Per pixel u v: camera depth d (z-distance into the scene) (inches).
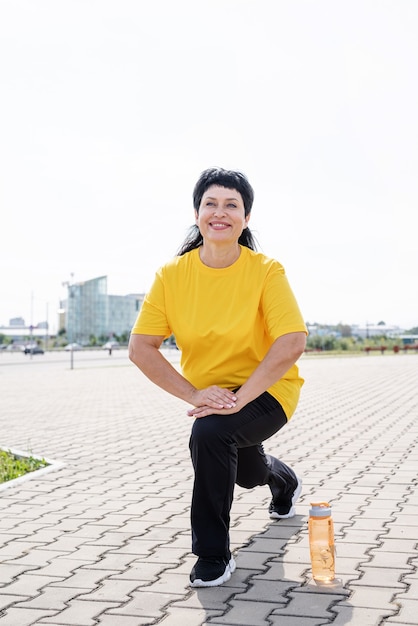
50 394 670.5
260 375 133.0
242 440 135.0
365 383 748.6
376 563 141.9
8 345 4778.5
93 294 5689.0
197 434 131.6
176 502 205.0
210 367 142.3
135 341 142.9
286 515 177.5
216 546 132.0
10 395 663.8
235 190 138.9
